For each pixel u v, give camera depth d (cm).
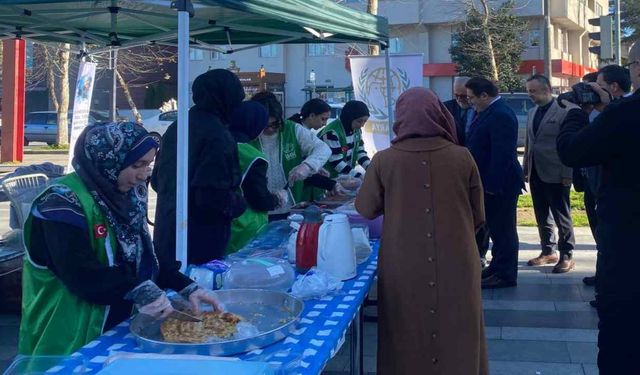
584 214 997
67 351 228
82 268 217
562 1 3397
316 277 272
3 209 1172
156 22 524
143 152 226
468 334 291
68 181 226
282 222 406
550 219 690
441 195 294
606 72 462
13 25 507
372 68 759
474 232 304
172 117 2536
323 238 296
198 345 203
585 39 4238
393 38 3531
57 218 217
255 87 2367
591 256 729
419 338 292
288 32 531
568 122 305
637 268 274
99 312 232
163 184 329
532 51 3466
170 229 324
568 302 569
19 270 527
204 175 306
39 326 232
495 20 3117
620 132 271
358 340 351
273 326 229
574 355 451
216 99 320
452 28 3475
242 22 505
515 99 2222
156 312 218
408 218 295
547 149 635
